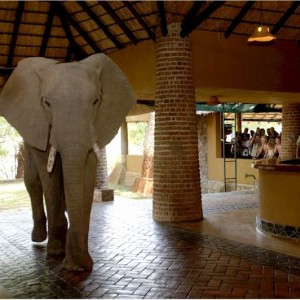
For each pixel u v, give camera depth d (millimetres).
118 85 7254
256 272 6590
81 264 6719
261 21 12344
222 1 10500
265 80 13031
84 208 6684
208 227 9922
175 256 7484
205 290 5852
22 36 13453
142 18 11109
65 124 6289
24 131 6750
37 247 8242
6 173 29031
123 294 5762
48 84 6516
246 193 15539
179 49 10688
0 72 14023
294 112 17141
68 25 13469
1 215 11805
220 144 20328
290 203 8664
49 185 7219
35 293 5863
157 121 10883
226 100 16078
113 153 27984
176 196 10656
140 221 10648
